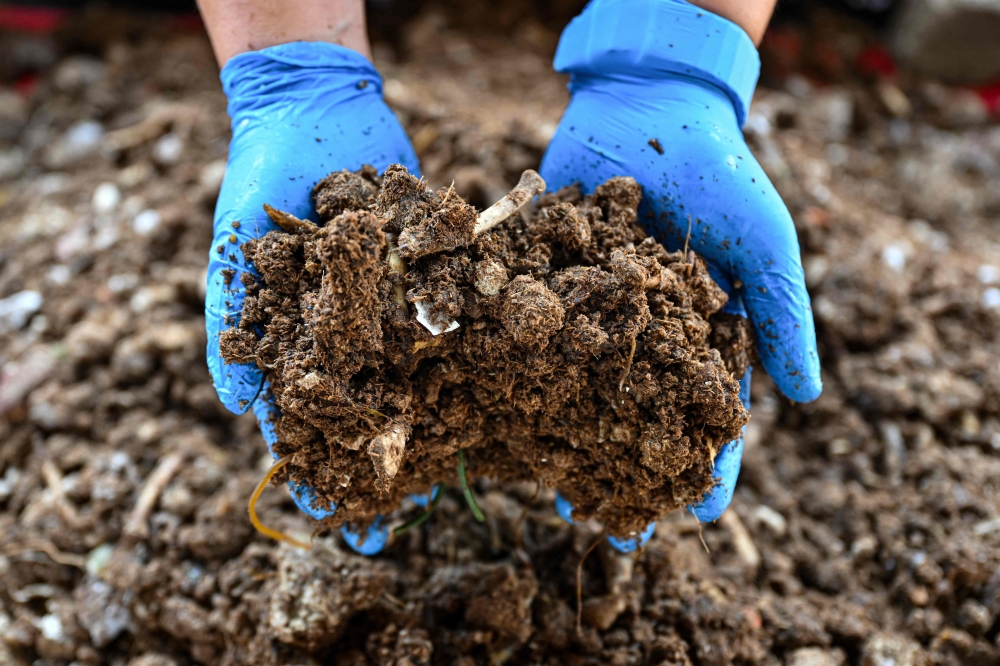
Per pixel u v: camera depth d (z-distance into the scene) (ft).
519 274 1.28
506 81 2.43
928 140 2.57
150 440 1.69
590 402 1.28
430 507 1.45
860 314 1.85
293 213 1.37
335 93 1.45
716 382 1.24
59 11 2.80
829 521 1.66
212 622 1.49
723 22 1.37
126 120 2.36
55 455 1.70
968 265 2.04
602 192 1.37
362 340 1.22
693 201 1.37
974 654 1.50
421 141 1.98
